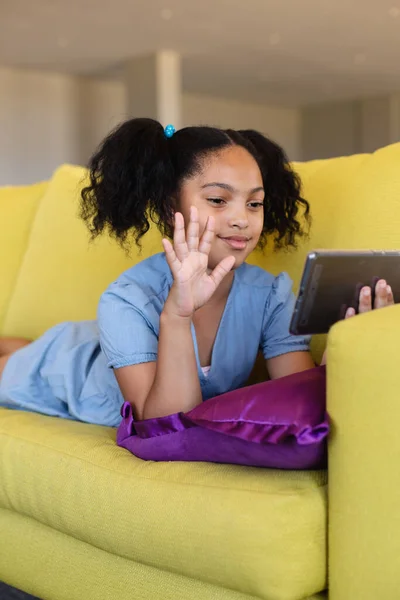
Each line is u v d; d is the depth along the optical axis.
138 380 1.15
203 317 1.24
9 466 1.19
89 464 1.08
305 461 0.93
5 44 8.23
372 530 0.86
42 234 1.87
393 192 1.29
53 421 1.31
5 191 2.15
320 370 0.99
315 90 11.13
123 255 1.67
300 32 7.72
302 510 0.88
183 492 0.95
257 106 12.34
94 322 1.57
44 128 9.91
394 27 7.55
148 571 1.03
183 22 7.32
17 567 1.23
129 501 0.99
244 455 0.96
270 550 0.87
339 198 1.37
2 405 1.52
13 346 1.76
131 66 9.03
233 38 8.00
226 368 1.25
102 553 1.09
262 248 1.44
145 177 1.25
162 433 1.04
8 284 1.98
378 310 0.92
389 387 0.84
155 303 1.22
